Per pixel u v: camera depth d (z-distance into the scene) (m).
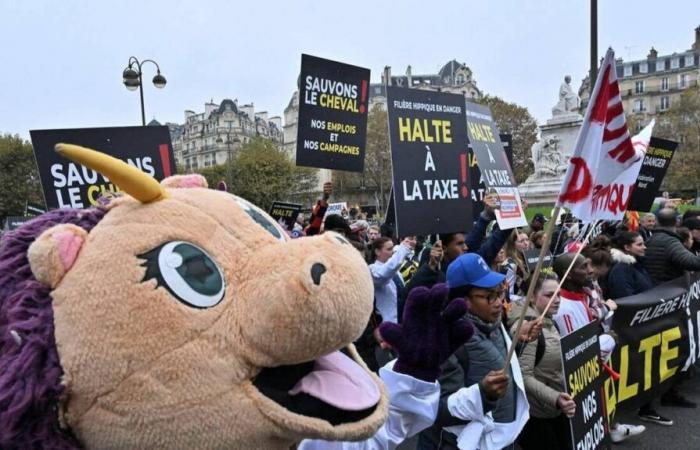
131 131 3.64
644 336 4.80
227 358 1.16
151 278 1.17
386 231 8.53
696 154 42.59
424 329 1.99
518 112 50.66
